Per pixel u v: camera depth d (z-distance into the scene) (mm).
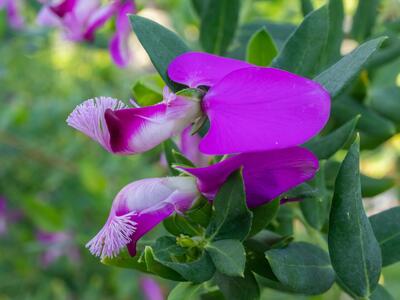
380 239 66
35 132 177
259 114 53
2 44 171
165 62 64
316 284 61
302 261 61
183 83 61
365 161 154
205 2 89
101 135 59
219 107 55
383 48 91
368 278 59
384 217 66
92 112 58
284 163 55
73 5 96
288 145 52
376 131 91
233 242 56
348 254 58
